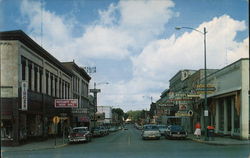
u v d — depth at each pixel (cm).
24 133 3288
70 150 2475
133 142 3381
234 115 3347
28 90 3294
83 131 3741
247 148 2264
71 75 5759
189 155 1795
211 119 4206
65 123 5156
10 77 3031
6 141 2978
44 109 3884
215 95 3844
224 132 3641
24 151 2522
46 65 4119
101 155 1922
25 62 3278
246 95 3067
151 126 4225
